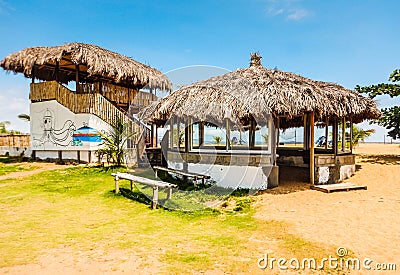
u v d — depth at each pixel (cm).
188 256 422
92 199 785
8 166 1477
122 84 1911
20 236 511
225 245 462
